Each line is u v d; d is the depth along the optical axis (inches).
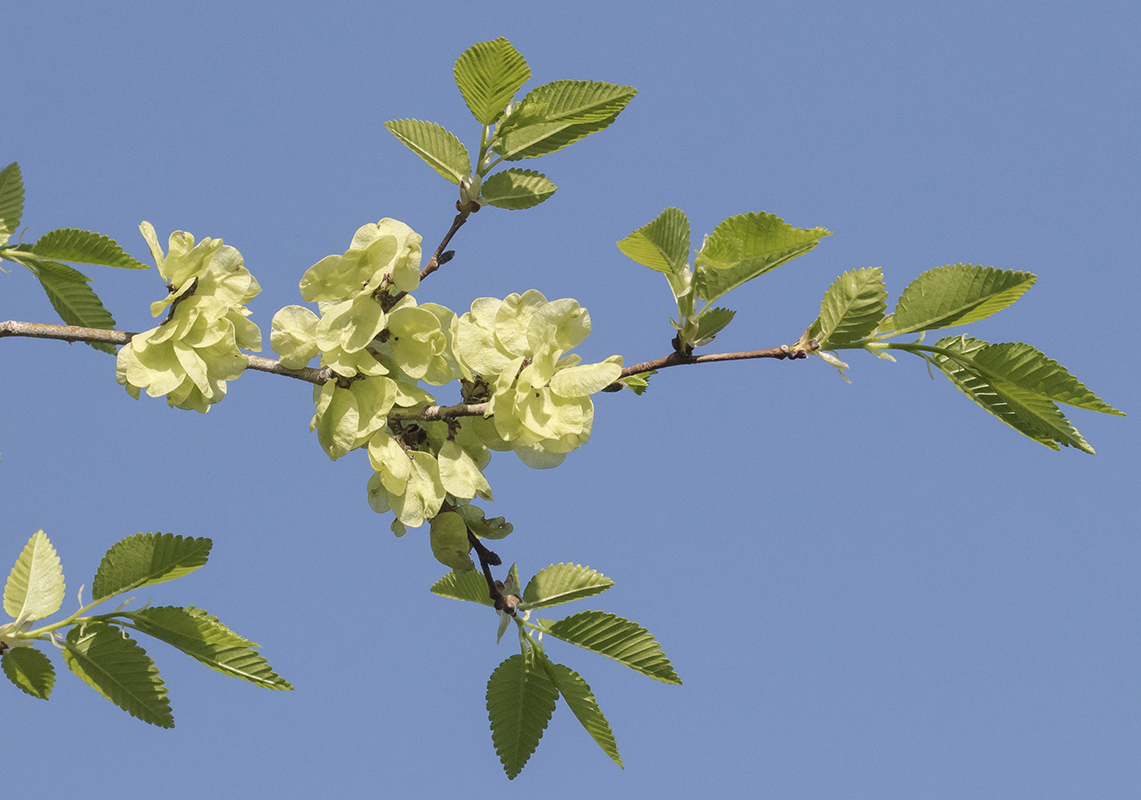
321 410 65.1
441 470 65.6
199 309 65.0
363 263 65.2
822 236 65.1
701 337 67.0
